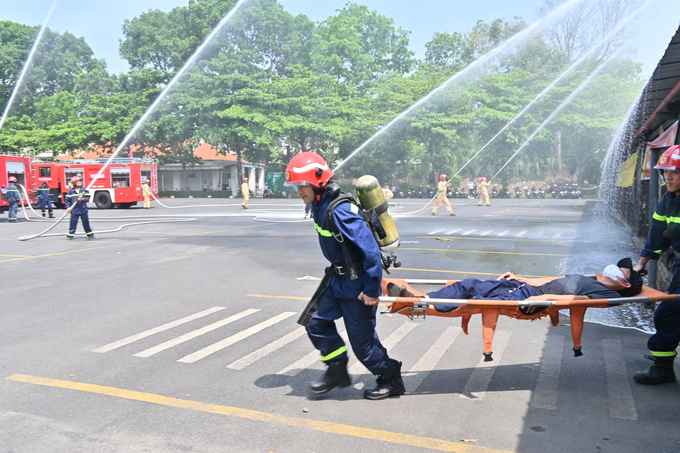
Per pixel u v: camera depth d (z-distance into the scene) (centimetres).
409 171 5666
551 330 561
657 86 809
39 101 5412
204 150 5844
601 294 404
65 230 1769
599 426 339
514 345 511
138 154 5088
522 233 1543
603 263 985
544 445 315
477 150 5078
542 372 438
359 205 386
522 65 4797
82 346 518
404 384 416
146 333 562
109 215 2503
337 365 384
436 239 1395
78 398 390
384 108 4684
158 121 4578
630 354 482
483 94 4581
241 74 4647
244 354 492
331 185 358
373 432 333
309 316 377
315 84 4700
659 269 686
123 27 5138
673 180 401
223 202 4025
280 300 714
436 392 398
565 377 427
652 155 1152
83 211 1479
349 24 5500
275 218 2250
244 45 4834
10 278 891
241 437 327
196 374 440
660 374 405
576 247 1215
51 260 1091
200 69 4634
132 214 2575
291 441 322
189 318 622
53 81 5884
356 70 5391
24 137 4494
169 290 784
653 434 328
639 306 658
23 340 539
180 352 498
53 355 490
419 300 366
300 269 960
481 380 422
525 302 377
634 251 1128
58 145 4569
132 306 685
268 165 5784
